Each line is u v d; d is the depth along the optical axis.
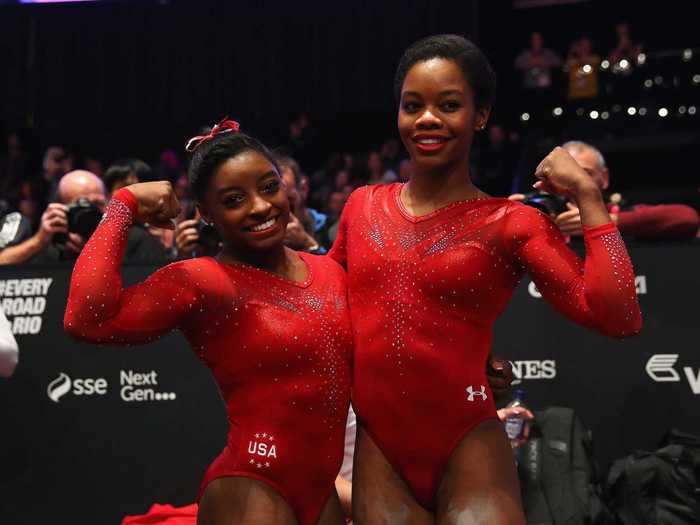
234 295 2.11
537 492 3.11
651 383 3.33
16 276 3.32
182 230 3.28
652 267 3.34
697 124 8.80
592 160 3.71
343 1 10.58
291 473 2.11
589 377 3.34
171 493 3.30
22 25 10.66
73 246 3.49
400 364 2.08
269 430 2.10
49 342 3.31
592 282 1.95
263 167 2.13
